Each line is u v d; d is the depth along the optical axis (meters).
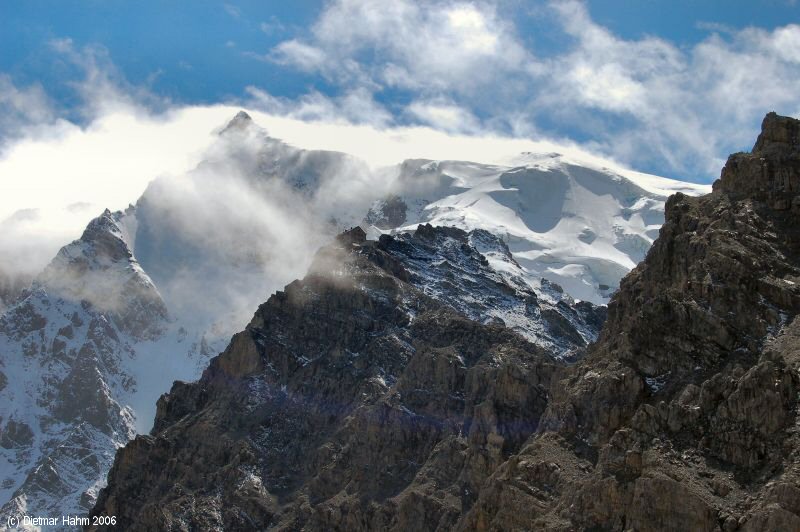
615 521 193.50
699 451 194.62
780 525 176.62
